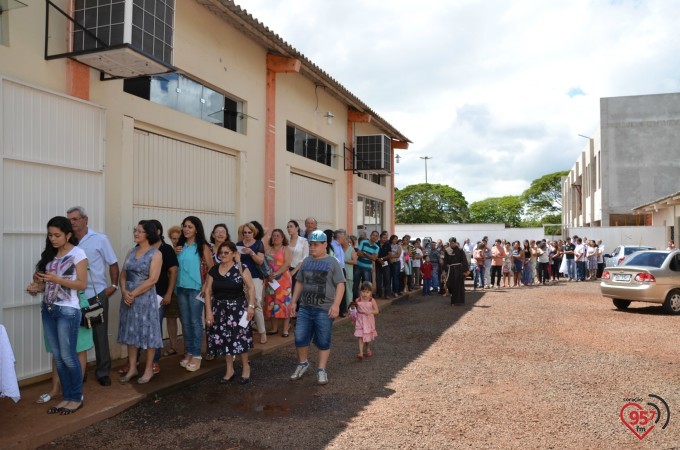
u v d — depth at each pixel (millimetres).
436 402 5762
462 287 14133
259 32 9703
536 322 11141
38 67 5953
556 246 23609
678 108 31938
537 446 4539
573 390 6172
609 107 33125
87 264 5172
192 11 8570
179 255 6707
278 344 8438
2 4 5570
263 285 8844
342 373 7039
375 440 4691
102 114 6758
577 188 47031
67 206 6281
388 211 19953
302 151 13070
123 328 5992
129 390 5781
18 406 5223
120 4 5977
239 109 10211
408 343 9047
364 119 15656
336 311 6469
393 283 15703
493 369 7184
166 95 8156
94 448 4516
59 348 5031
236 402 5773
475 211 80438
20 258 5723
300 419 5234
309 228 10438
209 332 6402
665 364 7391
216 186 9469
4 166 5523
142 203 7629
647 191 32312
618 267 13000
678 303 12344
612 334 9703
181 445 4594
